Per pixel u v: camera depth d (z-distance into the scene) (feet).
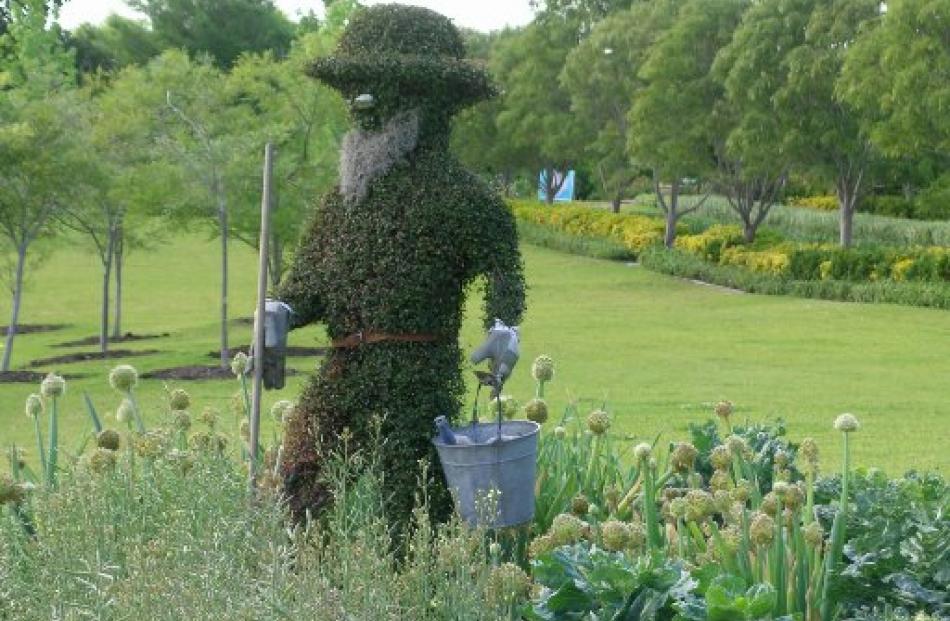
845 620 14.78
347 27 20.18
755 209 160.45
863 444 38.17
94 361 68.95
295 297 19.43
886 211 162.20
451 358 19.40
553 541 15.15
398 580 13.62
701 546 16.71
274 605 11.61
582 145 152.46
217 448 16.31
